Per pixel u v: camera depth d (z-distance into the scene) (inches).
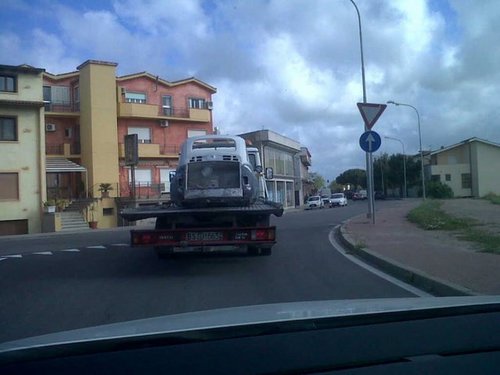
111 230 1147.9
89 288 356.5
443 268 368.2
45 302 313.6
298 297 314.8
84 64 1561.3
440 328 112.5
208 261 472.1
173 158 1727.4
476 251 454.3
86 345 93.7
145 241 402.9
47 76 1589.6
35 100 1256.2
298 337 102.4
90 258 528.4
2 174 1219.2
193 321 112.9
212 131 1833.2
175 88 1769.2
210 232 406.0
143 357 90.6
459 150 2837.1
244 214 414.9
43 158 1264.8
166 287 353.1
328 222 1037.2
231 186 454.9
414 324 113.7
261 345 97.7
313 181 4360.2
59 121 1594.5
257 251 473.4
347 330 108.0
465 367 96.2
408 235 626.8
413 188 3361.2
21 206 1234.0
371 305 130.0
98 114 1542.8
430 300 138.5
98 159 1536.7
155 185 1658.5
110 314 281.1
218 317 117.2
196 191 453.4
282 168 2452.0
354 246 530.6
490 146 2770.7
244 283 362.6
